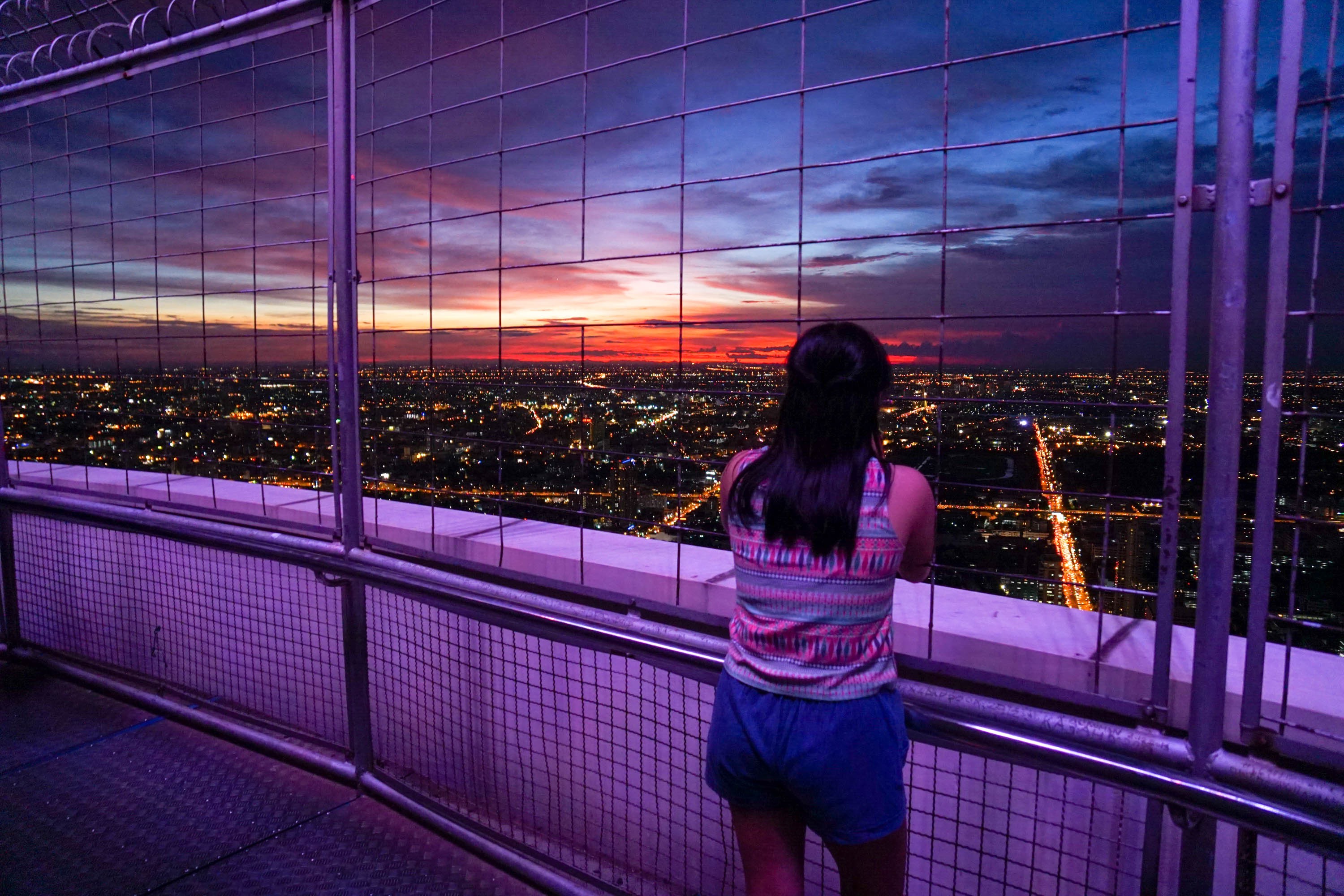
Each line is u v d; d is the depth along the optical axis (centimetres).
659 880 213
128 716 317
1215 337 119
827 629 127
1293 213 113
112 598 345
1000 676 151
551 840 228
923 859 163
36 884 217
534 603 199
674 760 209
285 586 293
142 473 393
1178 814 128
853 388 128
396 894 213
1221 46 117
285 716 298
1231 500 121
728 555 226
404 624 244
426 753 263
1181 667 145
